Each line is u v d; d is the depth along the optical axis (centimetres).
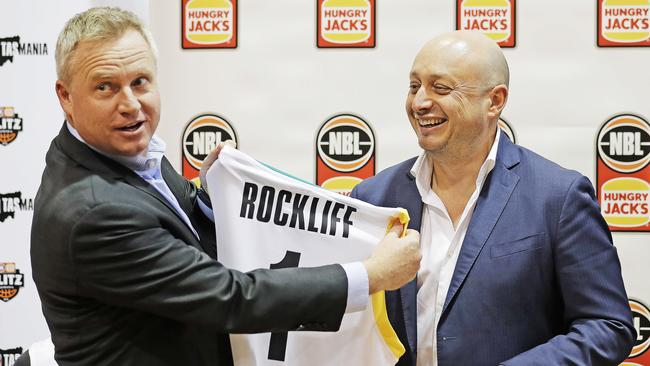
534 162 192
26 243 272
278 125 272
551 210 182
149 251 152
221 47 272
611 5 262
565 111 265
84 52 152
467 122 181
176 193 184
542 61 265
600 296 177
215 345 170
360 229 182
